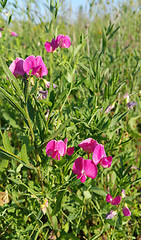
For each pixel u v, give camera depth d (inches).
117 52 14.3
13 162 10.3
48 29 12.8
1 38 15.3
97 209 10.3
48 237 10.2
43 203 8.2
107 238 11.2
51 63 14.0
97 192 9.7
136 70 15.1
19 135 12.6
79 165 8.3
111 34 12.6
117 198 9.5
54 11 10.8
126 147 12.5
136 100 14.2
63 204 10.0
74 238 9.3
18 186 10.3
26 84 7.4
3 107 13.0
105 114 10.7
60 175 9.4
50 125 9.0
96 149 8.3
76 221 10.9
